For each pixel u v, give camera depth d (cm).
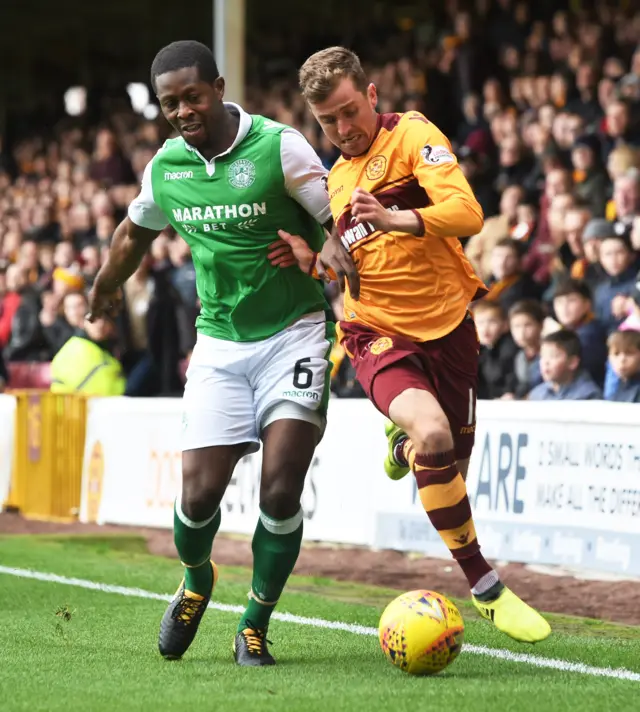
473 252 2050
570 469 1340
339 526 1605
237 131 872
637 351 1514
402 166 877
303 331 889
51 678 837
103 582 1373
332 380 1952
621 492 1284
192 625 907
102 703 751
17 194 3631
